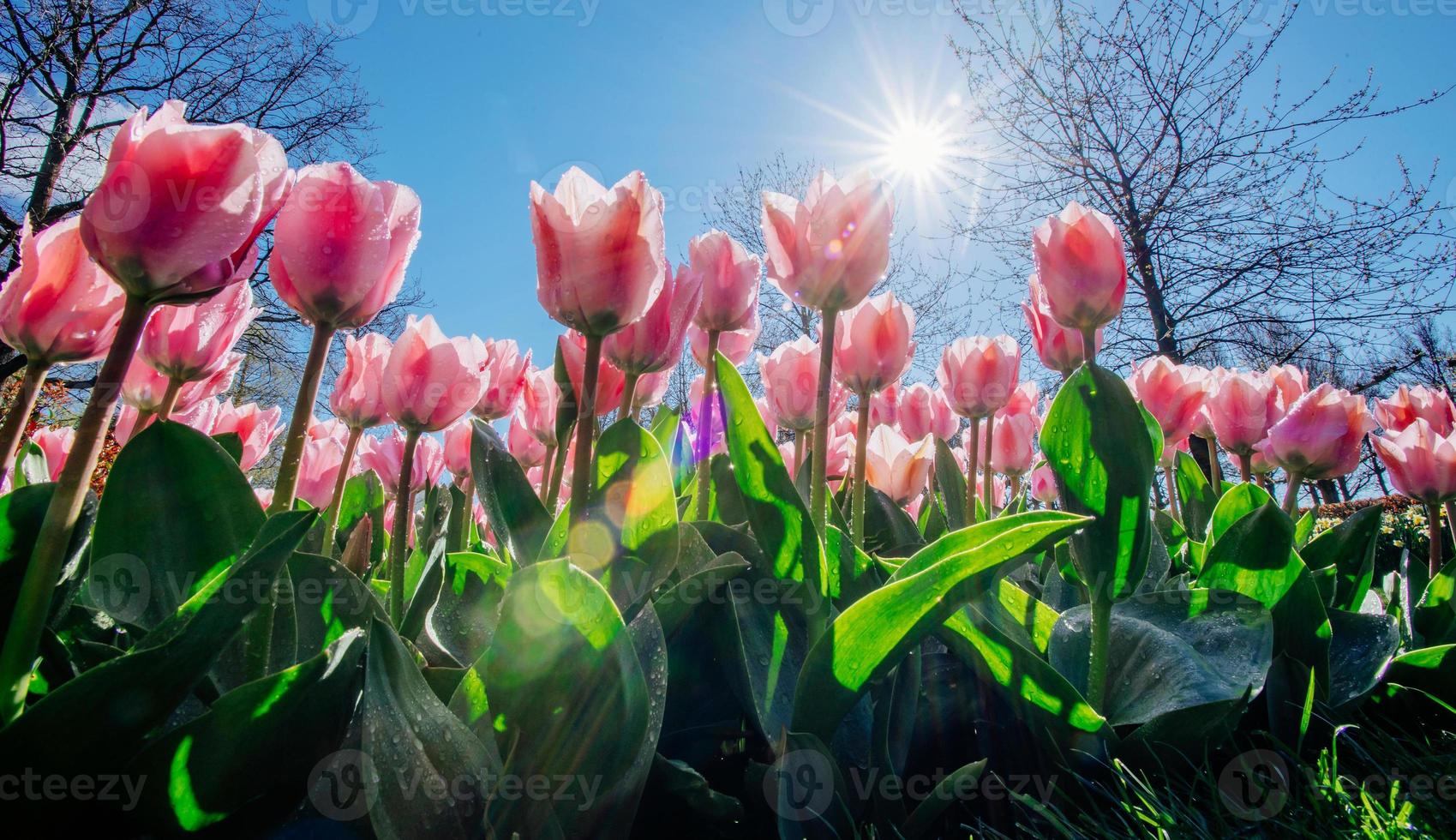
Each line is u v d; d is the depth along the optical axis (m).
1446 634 0.55
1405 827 0.32
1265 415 0.68
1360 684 0.44
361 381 0.49
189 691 0.23
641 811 0.32
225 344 0.40
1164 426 0.65
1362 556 0.55
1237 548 0.45
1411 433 0.65
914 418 0.79
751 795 0.32
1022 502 0.64
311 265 0.29
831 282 0.39
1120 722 0.37
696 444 0.53
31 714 0.20
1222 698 0.34
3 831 0.21
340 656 0.25
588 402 0.31
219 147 0.23
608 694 0.23
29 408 0.26
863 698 0.36
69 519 0.23
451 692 0.32
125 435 0.49
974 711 0.42
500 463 0.35
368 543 0.51
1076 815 0.36
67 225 0.26
